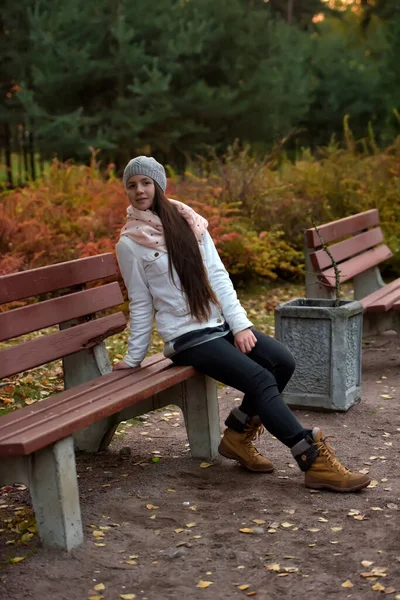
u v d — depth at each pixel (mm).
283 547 2932
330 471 3428
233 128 18453
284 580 2691
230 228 8891
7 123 18234
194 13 17516
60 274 3619
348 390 4625
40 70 16641
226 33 18312
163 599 2582
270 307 8109
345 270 5746
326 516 3193
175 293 3537
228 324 3656
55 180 9680
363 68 22172
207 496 3430
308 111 21469
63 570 2777
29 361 3338
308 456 3438
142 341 3643
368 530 3051
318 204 9867
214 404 3896
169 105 16734
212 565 2811
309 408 4648
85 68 16516
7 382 5262
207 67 18406
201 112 17641
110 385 3396
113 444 4160
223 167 10391
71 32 16953
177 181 10219
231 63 18453
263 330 6926
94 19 17031
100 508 3293
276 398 3453
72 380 3934
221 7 18438
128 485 3557
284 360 3607
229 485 3561
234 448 3713
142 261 3559
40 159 17219
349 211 9953
